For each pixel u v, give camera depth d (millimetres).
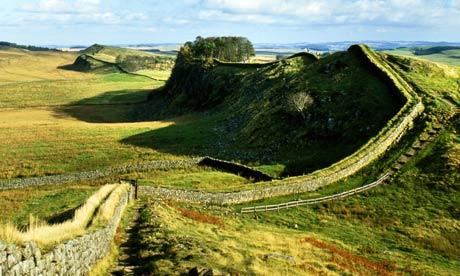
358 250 38500
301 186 56562
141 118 160375
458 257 39781
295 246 32750
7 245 11617
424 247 41750
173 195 50438
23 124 129500
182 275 19344
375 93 82750
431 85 85688
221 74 152375
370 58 96250
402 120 70062
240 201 52281
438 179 56438
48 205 48312
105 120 154125
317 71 100562
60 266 15391
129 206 41156
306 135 79250
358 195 55125
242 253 26234
